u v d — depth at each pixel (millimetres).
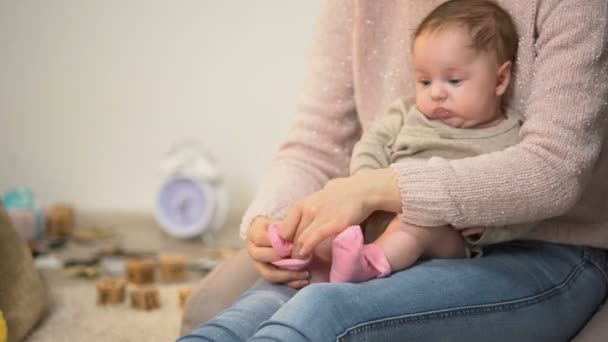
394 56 1264
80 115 2764
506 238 1051
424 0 1212
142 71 2715
